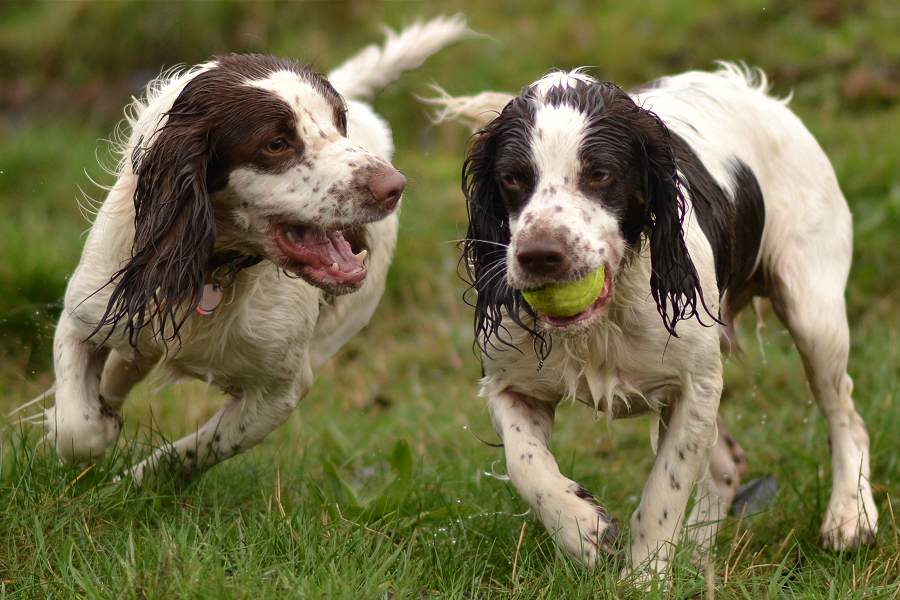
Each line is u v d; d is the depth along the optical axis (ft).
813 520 24.09
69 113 63.00
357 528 20.86
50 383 34.27
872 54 54.44
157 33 64.54
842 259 25.86
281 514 20.48
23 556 19.25
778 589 19.29
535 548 20.56
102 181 48.11
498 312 20.26
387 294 40.60
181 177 19.65
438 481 24.72
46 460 21.97
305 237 20.56
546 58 58.59
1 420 27.53
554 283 18.11
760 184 24.77
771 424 31.14
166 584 17.46
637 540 20.54
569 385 20.83
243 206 20.29
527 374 21.04
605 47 58.65
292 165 19.98
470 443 29.81
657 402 21.16
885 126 45.68
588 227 18.35
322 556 19.02
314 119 20.22
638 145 19.24
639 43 58.54
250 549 18.72
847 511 23.43
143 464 22.68
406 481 22.48
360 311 27.20
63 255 38.06
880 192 40.65
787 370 34.04
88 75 65.57
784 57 55.77
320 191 19.86
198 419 31.40
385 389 36.19
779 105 26.35
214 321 21.74
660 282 19.63
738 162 24.08
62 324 22.71
